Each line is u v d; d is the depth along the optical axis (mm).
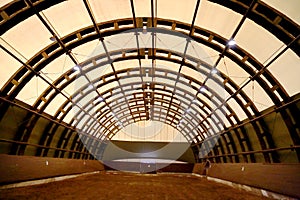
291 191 9945
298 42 8703
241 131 16422
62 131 18766
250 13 9102
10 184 11648
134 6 10766
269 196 11609
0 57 10055
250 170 14336
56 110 16516
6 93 11203
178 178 23516
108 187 13609
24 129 13492
